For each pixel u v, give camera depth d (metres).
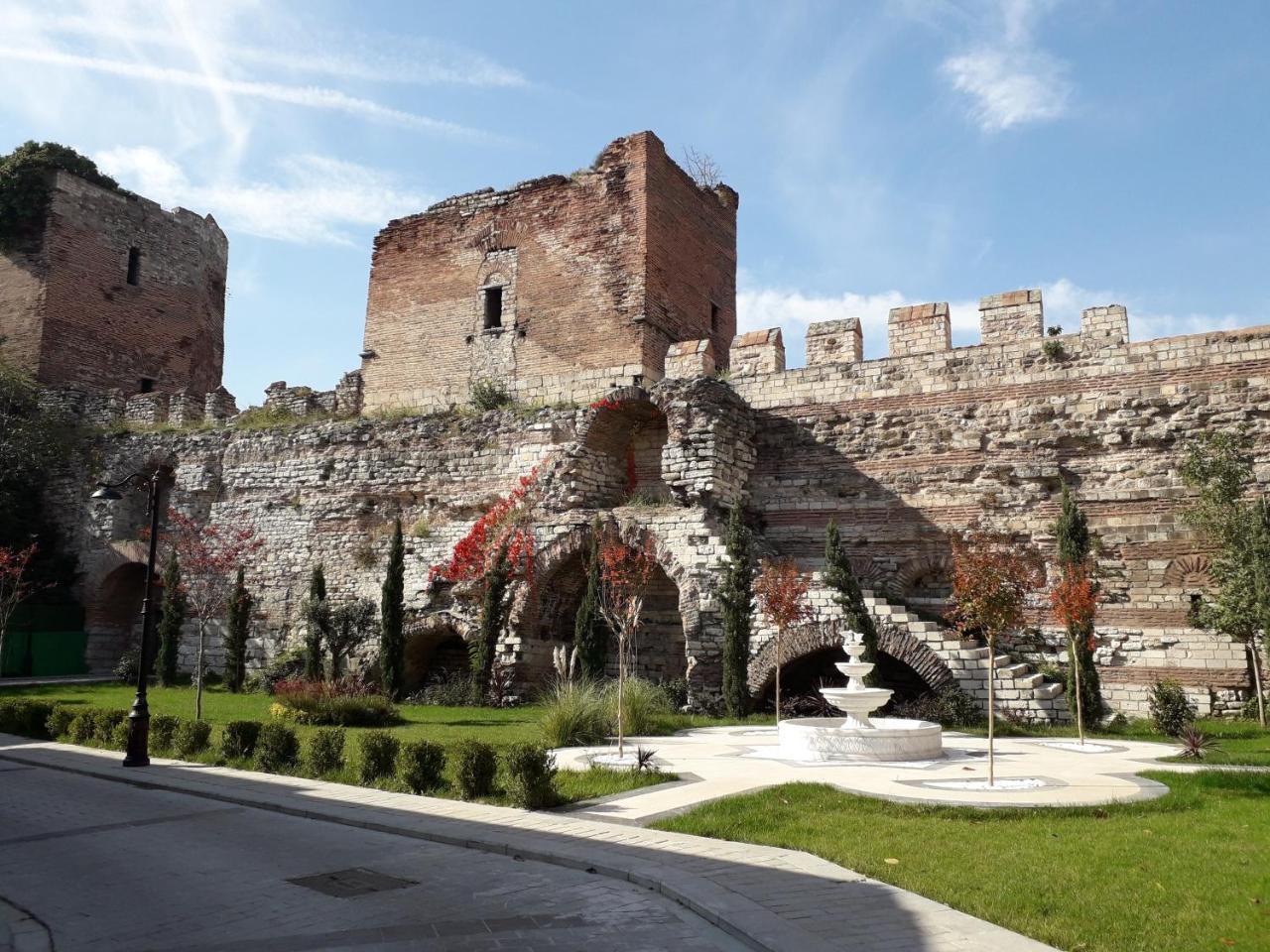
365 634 28.06
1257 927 6.96
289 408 37.78
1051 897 7.75
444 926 7.61
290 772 15.82
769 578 21.69
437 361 36.00
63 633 36.47
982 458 25.17
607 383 32.25
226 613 33.31
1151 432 23.41
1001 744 17.42
